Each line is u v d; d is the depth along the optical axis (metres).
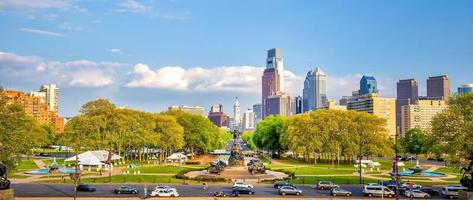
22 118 107.25
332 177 137.25
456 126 94.88
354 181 126.88
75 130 182.62
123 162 189.00
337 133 189.88
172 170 155.38
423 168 176.62
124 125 186.38
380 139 180.75
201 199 91.38
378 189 99.50
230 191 104.19
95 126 182.00
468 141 90.56
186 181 123.19
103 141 179.88
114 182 119.06
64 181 118.75
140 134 190.38
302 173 150.12
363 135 182.00
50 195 93.94
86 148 181.50
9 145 97.00
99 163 144.38
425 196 98.00
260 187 113.56
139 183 117.88
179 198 92.38
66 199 88.62
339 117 189.62
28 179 124.25
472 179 93.50
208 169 143.88
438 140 97.12
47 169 151.50
